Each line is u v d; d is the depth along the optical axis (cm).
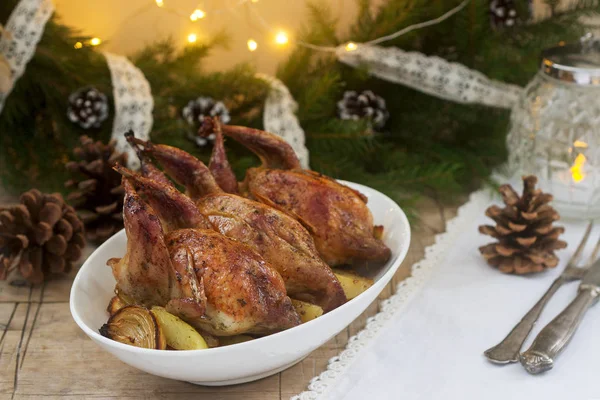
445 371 63
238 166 84
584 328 66
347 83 89
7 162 85
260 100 87
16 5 82
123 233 67
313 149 86
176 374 58
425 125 91
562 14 87
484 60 88
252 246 60
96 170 77
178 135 84
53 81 84
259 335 60
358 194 67
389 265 66
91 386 63
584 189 80
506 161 89
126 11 91
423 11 85
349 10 92
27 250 73
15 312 71
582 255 75
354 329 68
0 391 63
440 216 84
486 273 73
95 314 63
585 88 78
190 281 57
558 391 60
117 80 81
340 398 61
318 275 60
